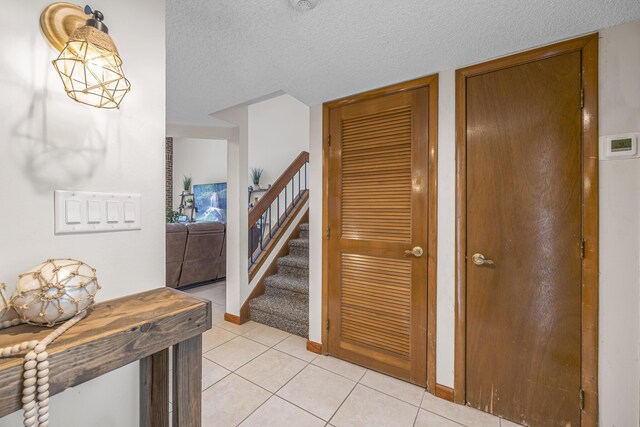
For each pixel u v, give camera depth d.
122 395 0.92
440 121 1.70
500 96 1.53
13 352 0.52
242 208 2.81
